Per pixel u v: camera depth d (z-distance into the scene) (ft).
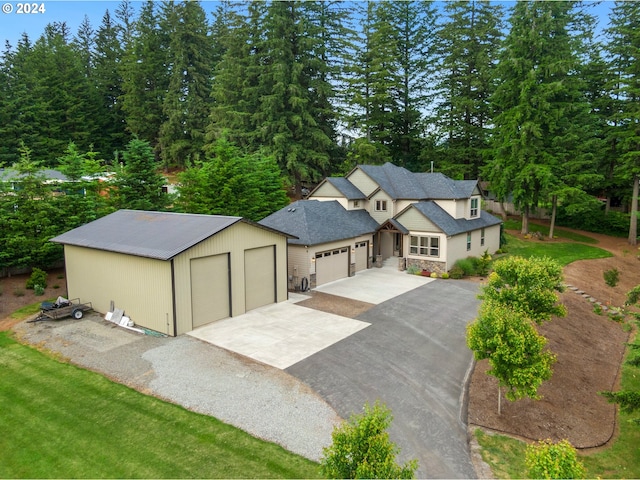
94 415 30.27
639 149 98.12
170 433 28.04
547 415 34.40
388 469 18.11
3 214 62.18
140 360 39.04
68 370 37.24
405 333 47.32
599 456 30.71
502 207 120.26
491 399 34.53
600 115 112.57
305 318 51.88
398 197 84.33
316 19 128.26
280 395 32.81
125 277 49.34
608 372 46.73
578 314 61.36
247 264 53.98
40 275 61.31
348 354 41.14
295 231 68.28
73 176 70.95
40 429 28.89
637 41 99.45
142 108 142.51
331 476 18.65
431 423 30.35
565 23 100.37
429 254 77.20
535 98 95.45
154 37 148.36
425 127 133.08
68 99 137.80
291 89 112.88
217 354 40.47
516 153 98.84
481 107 119.65
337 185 85.97
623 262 91.20
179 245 45.83
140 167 77.66
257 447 26.53
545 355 32.53
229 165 84.43
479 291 65.62
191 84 141.38
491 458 27.04
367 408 21.59
